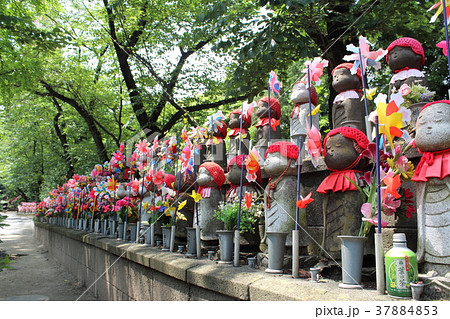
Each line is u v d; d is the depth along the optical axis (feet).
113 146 50.75
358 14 25.14
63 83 43.34
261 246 11.84
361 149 9.11
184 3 39.29
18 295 19.88
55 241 35.50
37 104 53.98
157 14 39.04
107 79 49.21
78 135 54.75
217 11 26.04
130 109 50.85
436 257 7.08
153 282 12.76
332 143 9.43
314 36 26.91
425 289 6.68
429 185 7.48
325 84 31.76
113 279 17.15
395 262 6.73
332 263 9.30
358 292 7.22
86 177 30.32
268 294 7.41
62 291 21.20
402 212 8.54
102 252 19.24
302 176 12.08
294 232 8.89
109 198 22.76
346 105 12.94
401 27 23.73
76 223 30.27
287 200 10.36
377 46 26.12
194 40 37.73
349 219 9.03
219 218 12.15
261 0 23.29
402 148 9.29
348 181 9.10
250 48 24.45
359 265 7.72
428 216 7.36
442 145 7.26
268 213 10.68
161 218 17.58
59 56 42.42
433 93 9.70
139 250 14.70
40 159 64.44
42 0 35.29
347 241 7.82
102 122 48.78
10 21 26.86
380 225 7.13
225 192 15.85
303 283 8.19
